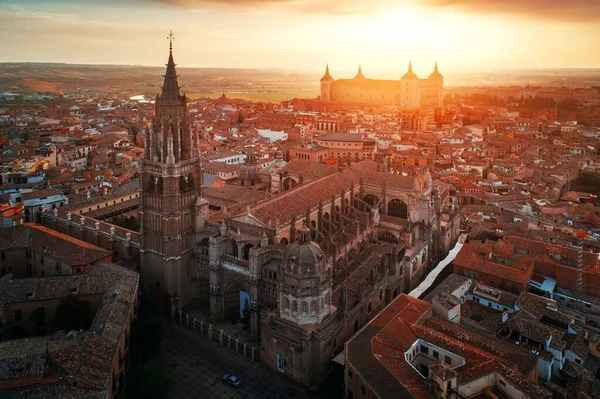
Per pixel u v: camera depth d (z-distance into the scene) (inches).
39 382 3435.0
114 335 4074.8
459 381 3405.5
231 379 4293.8
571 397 3801.7
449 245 7288.4
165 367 4544.8
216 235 5265.8
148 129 5393.7
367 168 7628.0
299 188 6245.1
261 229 5182.1
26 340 3946.9
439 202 6948.8
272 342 4384.8
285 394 4202.8
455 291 5088.6
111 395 3745.1
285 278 4222.4
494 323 4729.3
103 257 5802.2
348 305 4653.1
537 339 4252.0
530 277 5610.2
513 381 3452.3
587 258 5600.4
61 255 5708.7
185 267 5570.9
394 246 5836.6
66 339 3978.8
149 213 5511.8
